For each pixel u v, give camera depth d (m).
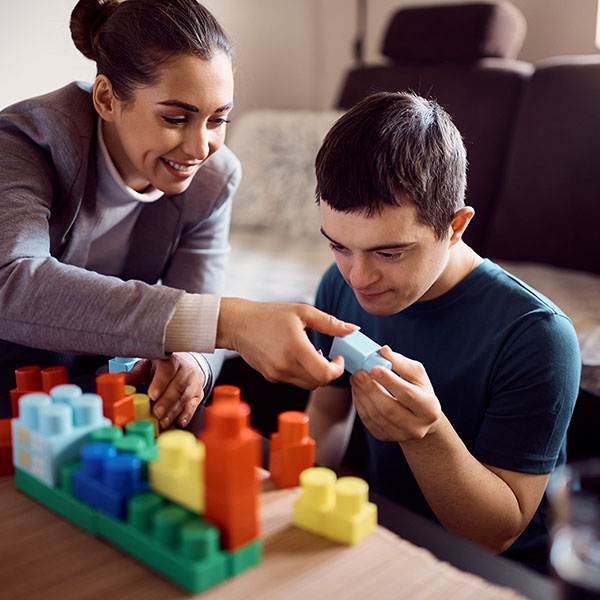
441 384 0.89
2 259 0.76
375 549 0.53
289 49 2.65
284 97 2.68
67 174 0.90
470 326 0.87
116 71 0.84
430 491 0.78
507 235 1.97
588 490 0.45
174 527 0.49
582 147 1.81
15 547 0.53
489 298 0.87
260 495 0.61
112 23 0.85
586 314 1.49
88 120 0.91
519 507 0.80
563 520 0.46
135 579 0.49
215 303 0.73
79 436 0.59
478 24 2.07
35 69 1.73
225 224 1.15
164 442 0.53
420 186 0.72
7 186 0.83
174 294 0.73
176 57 0.81
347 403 1.04
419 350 0.91
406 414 0.68
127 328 0.71
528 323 0.83
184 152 0.88
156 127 0.85
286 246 2.12
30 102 0.90
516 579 0.50
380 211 0.72
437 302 0.88
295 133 2.27
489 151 2.02
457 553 0.54
